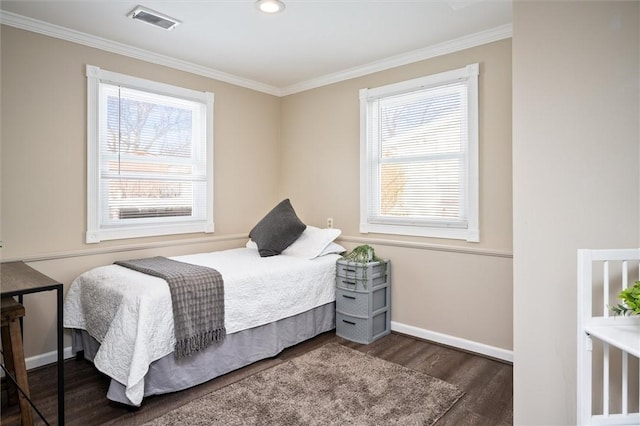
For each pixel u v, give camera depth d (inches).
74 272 115.3
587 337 58.6
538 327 71.6
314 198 163.6
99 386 98.0
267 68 146.9
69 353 115.3
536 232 71.6
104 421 82.3
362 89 145.3
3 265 97.3
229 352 104.4
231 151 157.2
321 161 160.6
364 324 128.0
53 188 111.3
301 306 124.0
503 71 113.6
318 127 161.2
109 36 117.2
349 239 150.6
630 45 64.6
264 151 170.1
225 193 155.5
